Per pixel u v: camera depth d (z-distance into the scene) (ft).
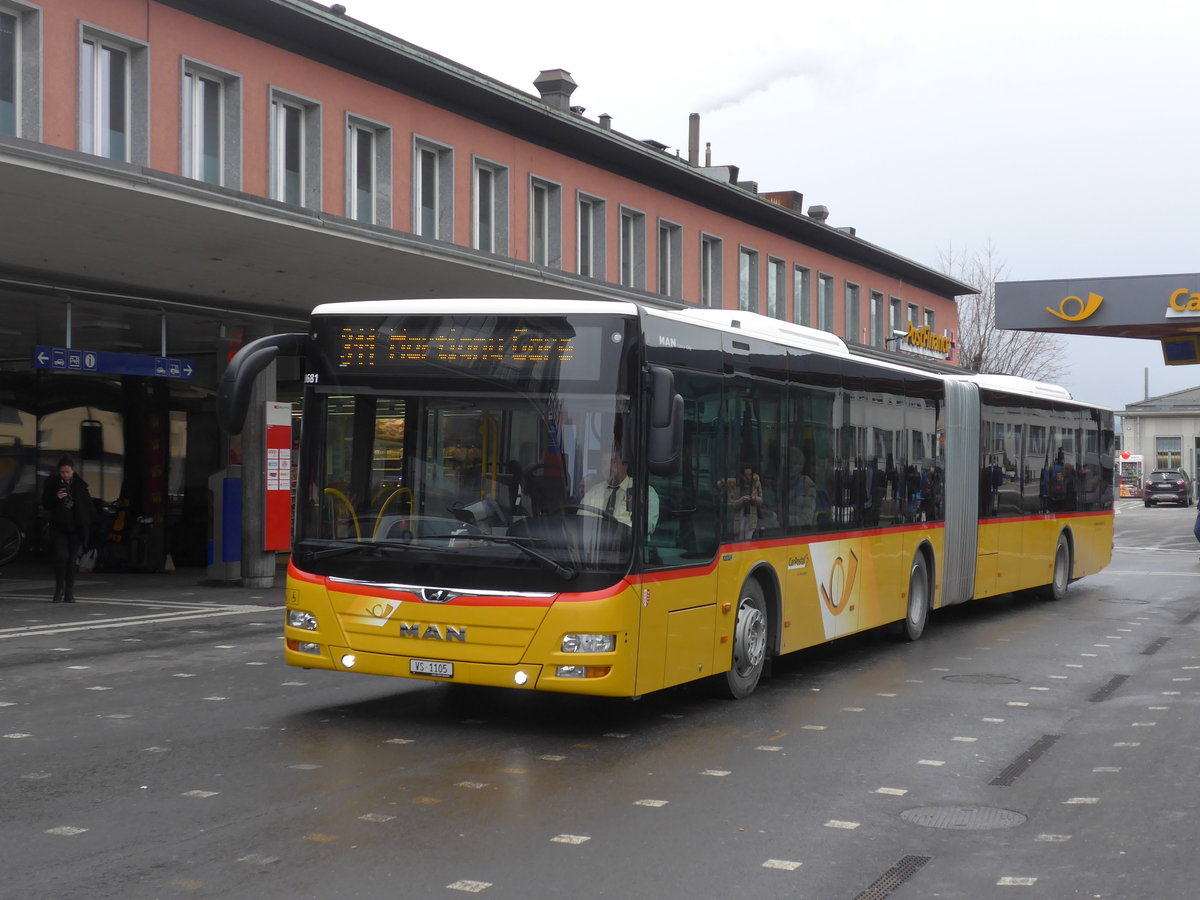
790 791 24.71
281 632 48.67
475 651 28.32
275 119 71.10
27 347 74.49
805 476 38.22
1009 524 58.29
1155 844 21.29
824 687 37.24
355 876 18.83
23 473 82.17
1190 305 106.42
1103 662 42.98
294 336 30.50
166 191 46.47
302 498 30.27
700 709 33.30
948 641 48.47
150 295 64.18
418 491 29.27
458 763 26.53
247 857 19.65
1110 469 75.77
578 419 28.50
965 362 218.38
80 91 58.70
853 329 146.72
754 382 34.76
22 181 43.80
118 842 20.36
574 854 20.18
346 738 28.84
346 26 71.56
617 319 28.63
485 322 29.25
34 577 71.82
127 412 77.30
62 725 30.09
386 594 29.04
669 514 30.01
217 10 66.03
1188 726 31.68
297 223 51.78
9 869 18.94
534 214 95.20
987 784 25.54
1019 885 19.02
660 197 109.09
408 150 79.82
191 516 80.89
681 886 18.69
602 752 27.89
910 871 19.66
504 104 86.22
